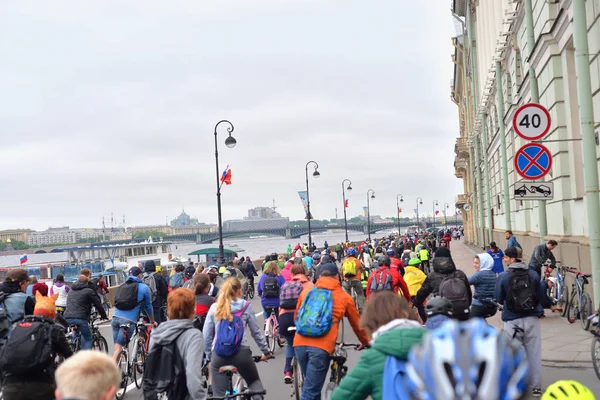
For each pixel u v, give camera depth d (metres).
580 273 13.18
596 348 8.59
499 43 26.28
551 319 13.84
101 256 44.03
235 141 29.83
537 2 18.33
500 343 1.99
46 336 6.02
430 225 186.75
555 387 2.31
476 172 45.47
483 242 44.94
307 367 6.54
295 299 8.41
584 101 11.91
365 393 3.39
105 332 19.05
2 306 8.00
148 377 5.14
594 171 11.93
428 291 9.00
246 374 6.70
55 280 14.62
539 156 12.63
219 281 13.82
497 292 7.96
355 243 70.12
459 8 48.16
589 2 13.36
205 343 6.83
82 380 2.62
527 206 25.44
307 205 51.72
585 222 14.93
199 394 4.98
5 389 5.97
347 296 6.55
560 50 16.30
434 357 1.98
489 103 35.28
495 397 1.88
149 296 10.15
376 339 3.31
